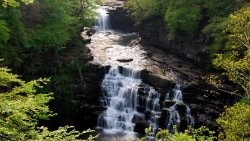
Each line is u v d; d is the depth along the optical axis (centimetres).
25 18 3466
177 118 3198
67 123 3459
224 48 3212
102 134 3253
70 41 4016
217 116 3139
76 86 3525
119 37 5006
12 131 921
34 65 3434
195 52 3947
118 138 3155
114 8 5647
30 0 966
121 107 3556
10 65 3195
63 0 3850
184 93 3331
